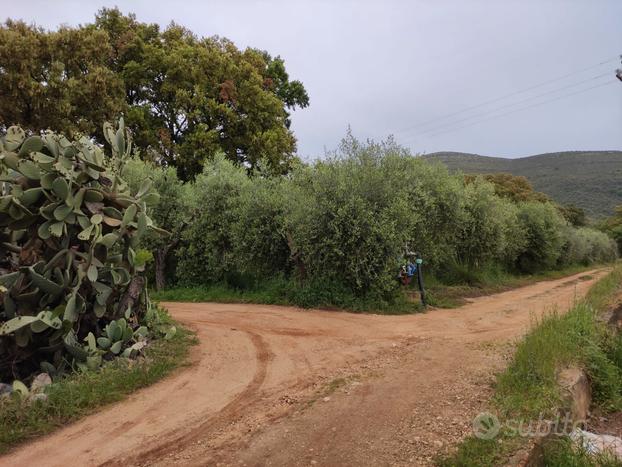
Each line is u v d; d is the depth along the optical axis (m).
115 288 7.39
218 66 24.05
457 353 7.22
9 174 6.74
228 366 6.95
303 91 30.98
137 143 22.88
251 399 5.54
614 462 4.17
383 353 7.49
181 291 16.69
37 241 6.71
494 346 7.54
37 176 6.51
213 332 9.36
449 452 3.95
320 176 13.50
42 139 6.69
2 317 6.47
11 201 6.29
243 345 8.26
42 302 6.46
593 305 10.09
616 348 7.20
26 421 4.79
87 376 6.04
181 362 7.10
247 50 26.81
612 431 5.38
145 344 7.47
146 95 24.44
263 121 25.41
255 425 4.75
